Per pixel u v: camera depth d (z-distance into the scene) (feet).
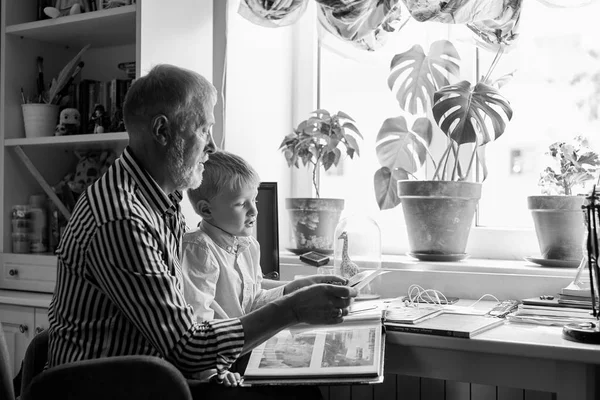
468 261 7.45
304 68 9.09
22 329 7.20
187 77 4.73
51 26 7.61
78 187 8.00
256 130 8.54
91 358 4.47
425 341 4.88
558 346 4.43
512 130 7.71
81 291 4.50
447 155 7.38
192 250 5.61
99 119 7.69
